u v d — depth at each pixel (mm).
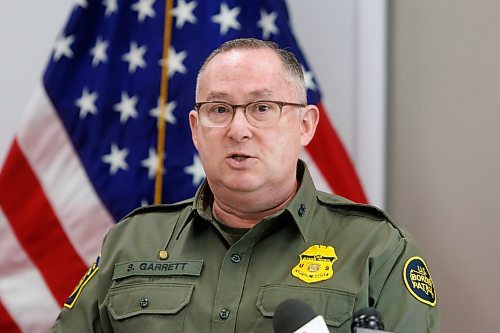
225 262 2396
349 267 2330
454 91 3479
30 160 3523
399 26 3674
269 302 2285
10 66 3830
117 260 2553
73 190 3520
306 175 2523
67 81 3543
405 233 2484
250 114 2354
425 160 3576
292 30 3598
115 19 3555
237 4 3561
